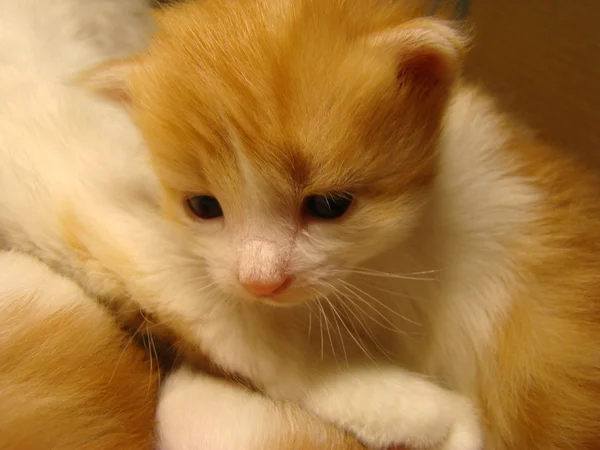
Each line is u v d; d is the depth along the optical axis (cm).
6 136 18
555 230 17
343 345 17
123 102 16
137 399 16
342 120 14
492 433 17
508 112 20
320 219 15
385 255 16
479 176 17
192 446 16
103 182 18
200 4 16
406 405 16
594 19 22
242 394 17
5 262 17
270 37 14
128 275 17
